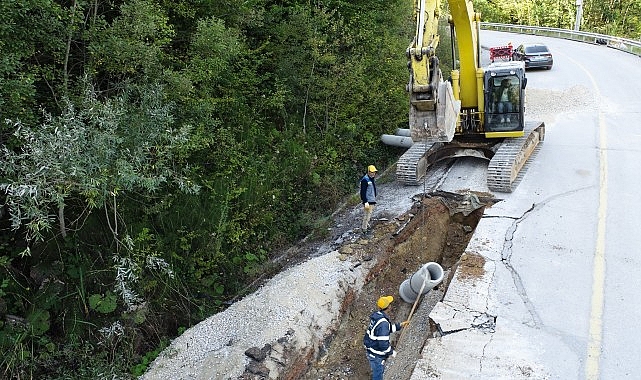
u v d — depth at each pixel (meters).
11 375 7.83
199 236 10.60
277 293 9.47
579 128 17.45
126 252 9.44
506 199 12.40
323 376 8.46
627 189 12.57
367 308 10.09
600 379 7.08
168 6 11.24
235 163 12.05
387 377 8.27
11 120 7.18
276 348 8.27
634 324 8.07
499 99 13.55
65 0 9.60
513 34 43.59
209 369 8.05
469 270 9.64
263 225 12.07
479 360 7.54
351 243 11.30
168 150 8.89
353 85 15.10
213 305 10.28
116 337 8.77
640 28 57.06
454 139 14.72
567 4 55.56
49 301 8.72
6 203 7.82
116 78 10.27
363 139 15.99
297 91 14.91
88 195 7.82
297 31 14.12
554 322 8.20
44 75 8.70
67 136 7.29
